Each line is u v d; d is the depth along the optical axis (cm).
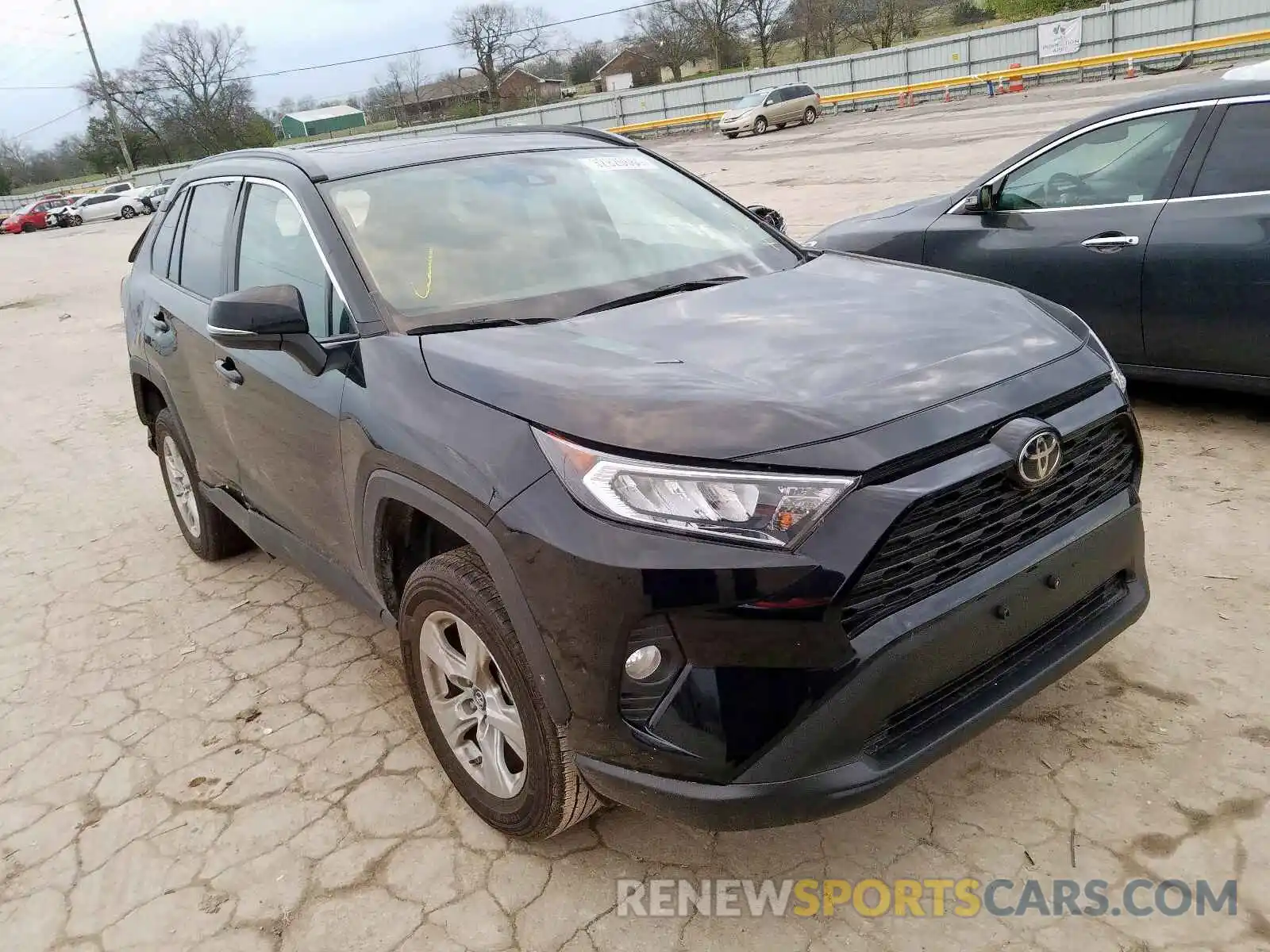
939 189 1352
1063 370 228
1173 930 206
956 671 206
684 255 320
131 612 415
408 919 234
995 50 3597
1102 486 238
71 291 1725
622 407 206
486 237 305
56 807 293
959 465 198
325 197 305
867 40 5684
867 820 246
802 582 184
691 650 190
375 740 306
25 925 248
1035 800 245
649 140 4169
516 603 208
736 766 191
